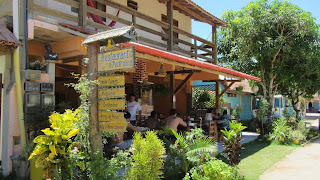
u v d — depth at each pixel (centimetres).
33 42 734
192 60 786
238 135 677
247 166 795
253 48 1398
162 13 1333
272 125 1307
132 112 883
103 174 424
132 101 902
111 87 440
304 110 2977
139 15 911
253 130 1590
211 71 954
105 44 489
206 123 1055
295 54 1388
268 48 1370
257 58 1434
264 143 1220
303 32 1345
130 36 447
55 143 425
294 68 1508
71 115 454
